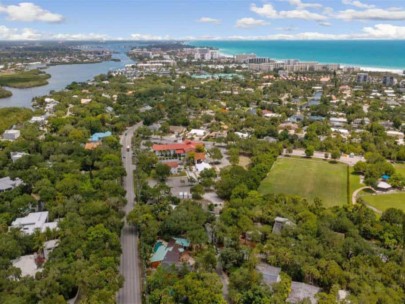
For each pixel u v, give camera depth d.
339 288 119.50
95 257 127.88
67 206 167.25
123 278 123.00
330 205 188.88
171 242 149.50
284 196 179.62
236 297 113.38
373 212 166.62
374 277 121.19
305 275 126.12
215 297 110.81
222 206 184.75
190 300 110.56
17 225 155.12
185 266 128.75
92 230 143.00
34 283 115.69
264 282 120.50
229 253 134.50
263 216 161.75
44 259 136.50
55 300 107.12
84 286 116.12
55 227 154.12
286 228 150.00
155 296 112.62
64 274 119.19
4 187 191.88
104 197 177.50
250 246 147.75
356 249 136.50
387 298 111.12
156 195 180.62
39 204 179.88
